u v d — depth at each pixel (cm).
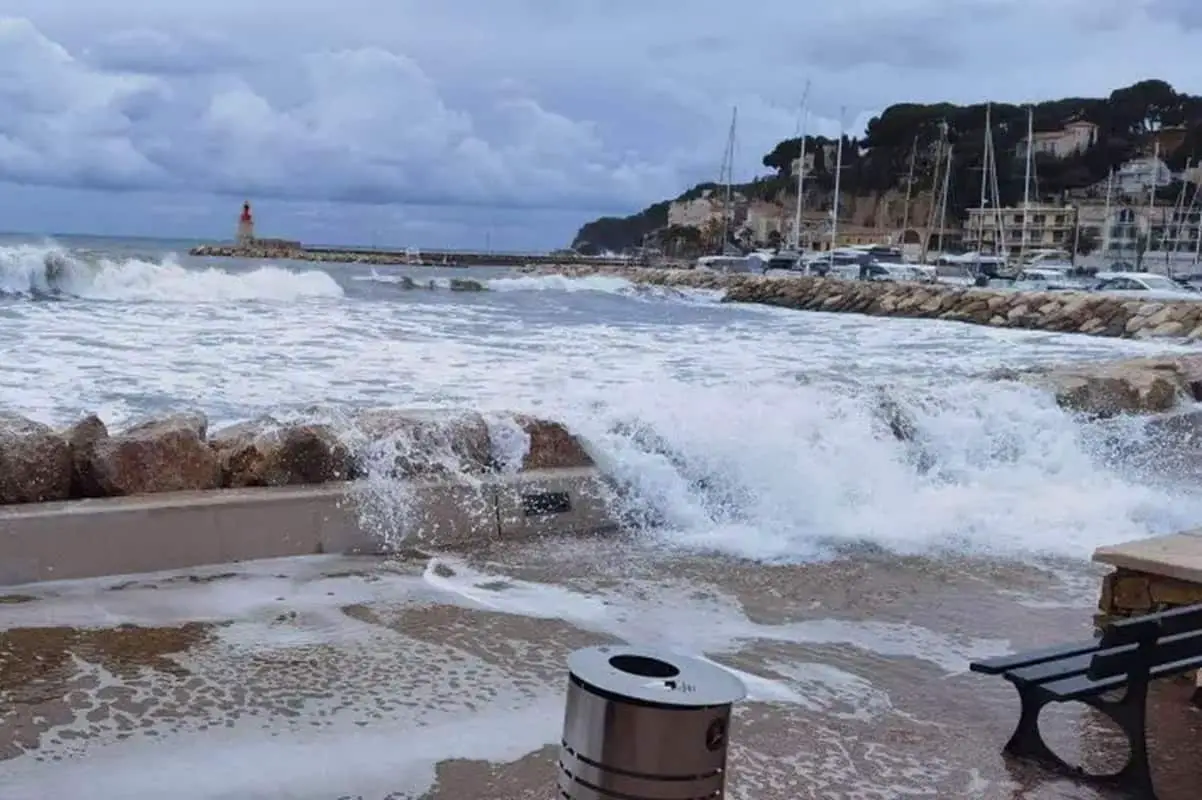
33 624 457
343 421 675
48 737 354
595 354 1722
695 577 600
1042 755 378
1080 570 648
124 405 985
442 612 510
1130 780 359
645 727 206
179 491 579
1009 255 9975
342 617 493
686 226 15062
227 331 1852
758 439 759
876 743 390
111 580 521
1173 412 1138
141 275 2975
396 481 630
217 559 557
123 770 335
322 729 374
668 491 712
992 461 919
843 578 611
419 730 378
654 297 5300
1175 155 13112
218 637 457
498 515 653
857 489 763
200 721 374
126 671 413
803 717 410
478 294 4419
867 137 14825
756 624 525
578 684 216
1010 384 1052
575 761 215
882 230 13275
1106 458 994
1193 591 447
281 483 616
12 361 1266
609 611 530
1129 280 5612
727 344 2244
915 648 500
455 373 1332
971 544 698
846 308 4788
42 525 510
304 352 1531
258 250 11581
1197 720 420
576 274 7612
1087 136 13588
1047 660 386
